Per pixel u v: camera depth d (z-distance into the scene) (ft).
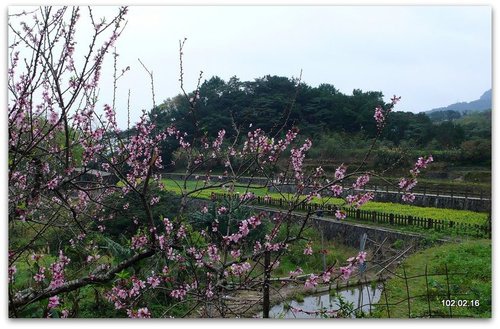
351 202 12.23
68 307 13.78
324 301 27.68
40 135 11.51
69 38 10.27
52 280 10.78
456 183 67.21
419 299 22.90
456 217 49.42
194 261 12.89
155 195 18.38
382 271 29.30
